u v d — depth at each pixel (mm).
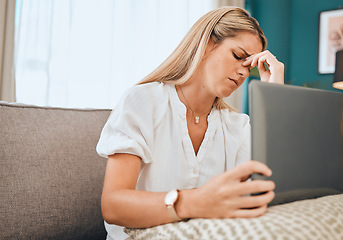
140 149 772
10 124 958
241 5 4262
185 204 591
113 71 3430
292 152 622
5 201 872
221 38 908
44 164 958
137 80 3561
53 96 3000
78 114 1143
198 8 3947
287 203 625
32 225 905
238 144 1038
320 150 664
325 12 4316
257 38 925
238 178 554
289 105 623
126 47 3488
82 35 3203
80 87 3201
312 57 4418
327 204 628
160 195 637
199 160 943
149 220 634
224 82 908
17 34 2781
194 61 910
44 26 2934
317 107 665
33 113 1041
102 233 1062
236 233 540
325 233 562
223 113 1048
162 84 953
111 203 680
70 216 976
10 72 2676
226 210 566
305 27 4465
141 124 827
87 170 1036
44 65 2932
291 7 4559
